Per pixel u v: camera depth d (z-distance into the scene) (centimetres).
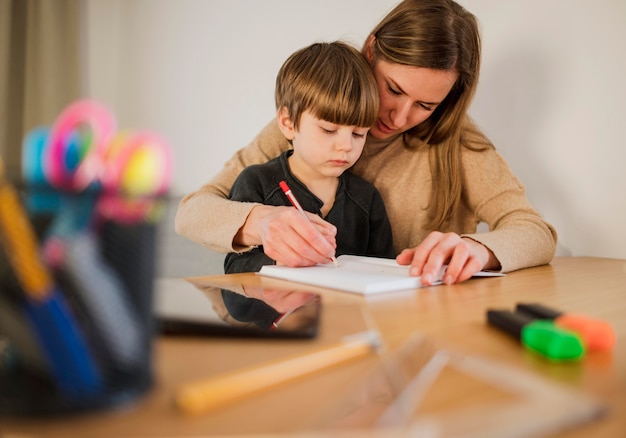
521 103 137
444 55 107
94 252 28
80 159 28
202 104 203
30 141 28
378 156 135
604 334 45
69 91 228
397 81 111
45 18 223
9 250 26
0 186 26
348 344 42
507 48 139
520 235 101
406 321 55
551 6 130
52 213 28
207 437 26
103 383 28
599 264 110
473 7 144
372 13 155
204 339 43
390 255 127
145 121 222
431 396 33
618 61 121
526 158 138
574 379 38
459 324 54
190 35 204
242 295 62
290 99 115
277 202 119
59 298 27
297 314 52
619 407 33
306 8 170
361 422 28
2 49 218
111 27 230
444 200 126
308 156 115
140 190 29
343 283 74
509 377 36
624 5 119
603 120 124
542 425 28
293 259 87
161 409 30
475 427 28
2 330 27
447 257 86
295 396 32
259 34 183
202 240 104
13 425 27
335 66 109
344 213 123
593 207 128
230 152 195
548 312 52
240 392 32
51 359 27
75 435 26
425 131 128
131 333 29
